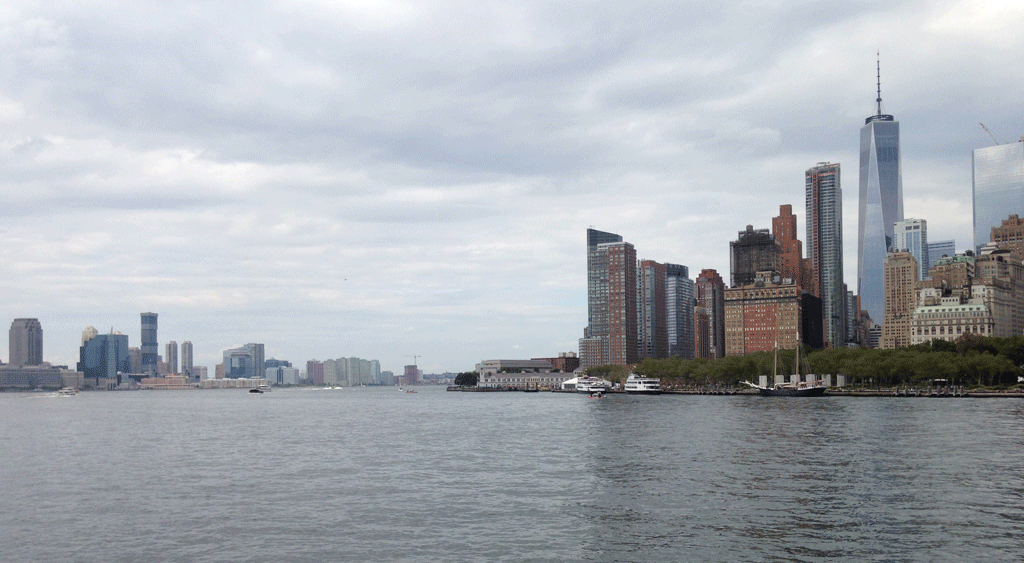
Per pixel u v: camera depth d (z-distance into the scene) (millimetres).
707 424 174625
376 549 62938
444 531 68562
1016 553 59469
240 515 76562
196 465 115625
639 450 123062
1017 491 82438
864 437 136000
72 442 158500
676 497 81438
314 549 63344
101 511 79438
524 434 160625
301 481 97500
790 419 185375
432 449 133000
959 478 90375
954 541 62781
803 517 71312
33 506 82562
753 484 88188
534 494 85000
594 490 86562
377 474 102625
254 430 189500
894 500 78250
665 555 60000
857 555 59219
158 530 70750
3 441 162250
